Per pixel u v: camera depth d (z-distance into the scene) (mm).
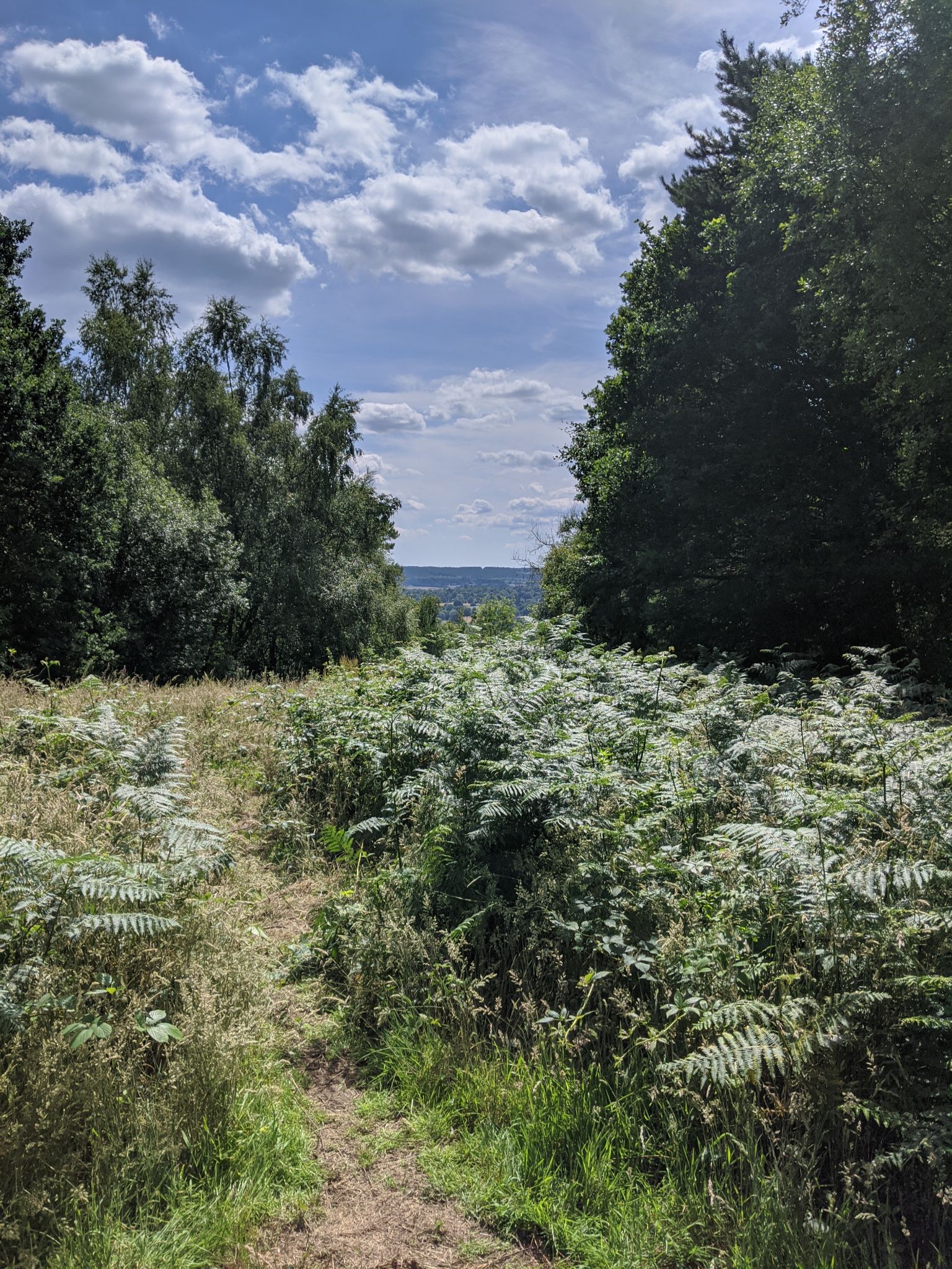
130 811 4707
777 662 16812
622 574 22953
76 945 3521
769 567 17734
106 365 34719
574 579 24969
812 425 18078
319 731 7871
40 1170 2656
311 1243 2674
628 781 5152
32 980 3201
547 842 4891
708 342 19734
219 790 7012
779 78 17812
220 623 35062
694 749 6160
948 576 15750
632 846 4395
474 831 4879
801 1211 2652
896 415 14117
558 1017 3479
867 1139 2986
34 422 21016
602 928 3926
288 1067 3619
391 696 8695
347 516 42625
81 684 10289
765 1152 2945
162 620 28266
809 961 3354
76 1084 2904
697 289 21062
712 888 4078
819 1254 2471
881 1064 3092
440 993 3871
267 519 37531
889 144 12078
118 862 3750
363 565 41594
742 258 18781
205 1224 2631
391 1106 3416
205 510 30359
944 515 14469
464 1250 2672
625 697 8227
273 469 38438
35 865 3555
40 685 9484
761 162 18094
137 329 35562
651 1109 3184
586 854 4406
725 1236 2639
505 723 5840
